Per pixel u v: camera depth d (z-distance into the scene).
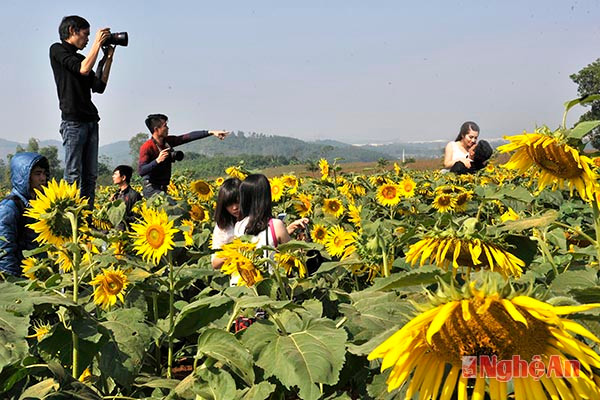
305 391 2.11
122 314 2.95
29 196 4.84
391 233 3.60
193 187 8.08
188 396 2.44
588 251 3.21
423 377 1.53
